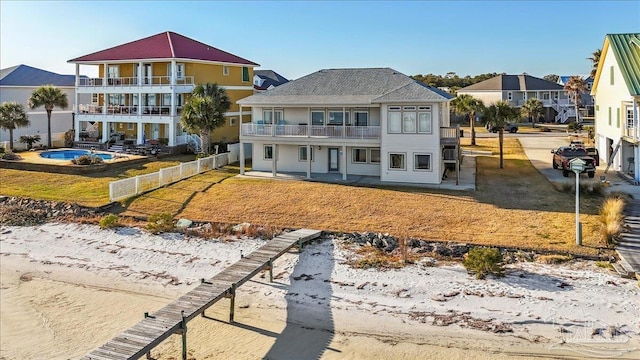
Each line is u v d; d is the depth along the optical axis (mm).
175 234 26609
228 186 34344
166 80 50000
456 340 15953
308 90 39219
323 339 16344
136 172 39312
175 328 15180
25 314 18672
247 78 57438
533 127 71375
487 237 24000
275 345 16047
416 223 26297
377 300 18875
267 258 20984
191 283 21062
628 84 31953
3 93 57625
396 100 33531
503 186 32688
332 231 25734
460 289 19328
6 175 38531
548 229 24531
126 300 19641
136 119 49344
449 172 37812
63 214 30172
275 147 37219
